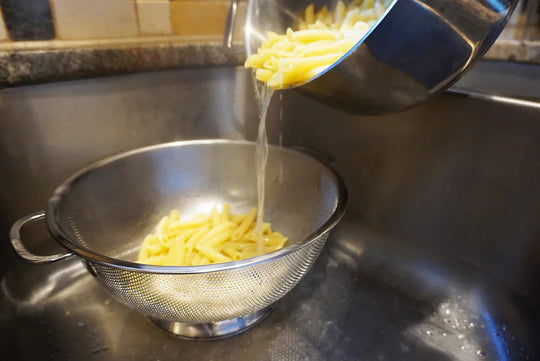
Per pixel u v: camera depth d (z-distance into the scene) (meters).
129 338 0.49
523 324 0.47
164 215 0.63
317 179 0.56
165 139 0.69
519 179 0.45
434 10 0.34
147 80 0.64
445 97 0.49
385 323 0.51
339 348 0.47
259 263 0.35
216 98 0.71
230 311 0.41
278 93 0.68
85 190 0.52
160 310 0.40
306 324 0.50
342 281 0.58
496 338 0.47
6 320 0.50
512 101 0.43
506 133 0.45
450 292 0.54
